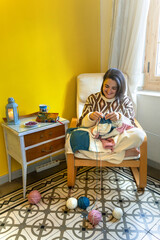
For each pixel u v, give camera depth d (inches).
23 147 59.9
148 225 52.2
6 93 68.0
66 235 49.9
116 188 67.0
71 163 63.3
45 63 75.1
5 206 60.4
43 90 77.1
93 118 60.5
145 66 87.5
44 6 70.1
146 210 57.1
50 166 81.4
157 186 67.5
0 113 68.0
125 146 58.5
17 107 65.3
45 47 73.7
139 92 83.7
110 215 55.6
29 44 69.6
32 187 69.1
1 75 65.7
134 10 73.9
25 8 66.0
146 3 69.4
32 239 49.2
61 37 77.1
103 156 60.1
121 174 75.1
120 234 49.8
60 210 58.1
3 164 72.1
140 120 83.2
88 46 86.9
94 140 60.5
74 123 71.2
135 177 69.0
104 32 88.4
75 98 88.4
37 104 76.7
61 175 76.1
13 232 51.3
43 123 66.1
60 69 79.9
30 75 72.3
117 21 78.7
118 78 60.7
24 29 67.3
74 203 57.6
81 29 82.6
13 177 75.1
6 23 63.1
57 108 83.3
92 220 51.4
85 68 88.4
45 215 56.4
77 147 59.9
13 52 66.6
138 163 61.4
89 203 58.5
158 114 75.4
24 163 61.3
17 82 69.7
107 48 89.1
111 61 84.4
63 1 74.5
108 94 62.6
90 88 80.9
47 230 51.6
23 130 59.6
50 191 66.5
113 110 65.7
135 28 73.2
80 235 49.8
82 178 73.2
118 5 76.6
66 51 80.0
